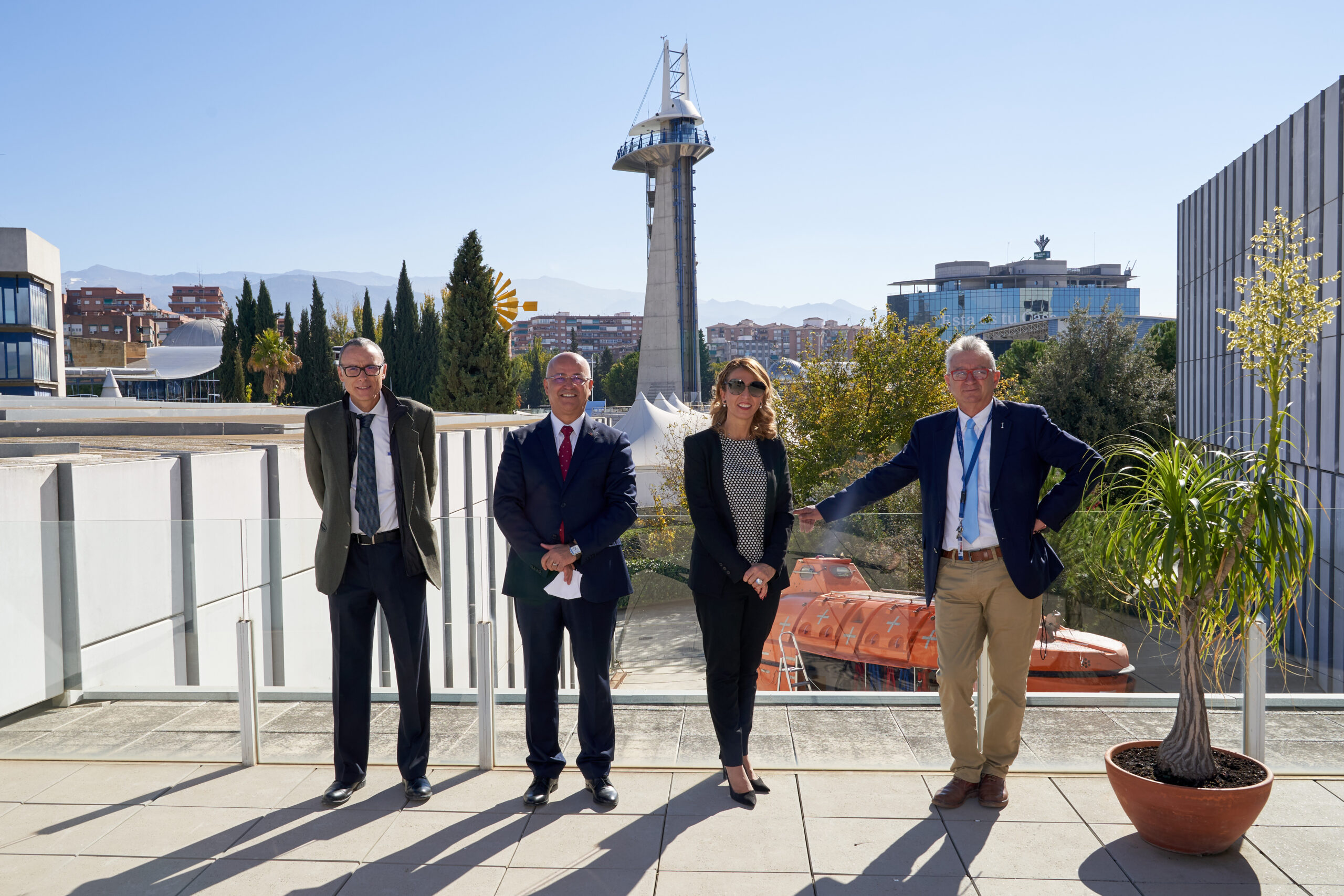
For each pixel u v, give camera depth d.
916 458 3.57
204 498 6.46
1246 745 3.61
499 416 23.06
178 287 191.75
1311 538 3.07
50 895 2.74
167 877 2.85
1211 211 27.28
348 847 3.06
